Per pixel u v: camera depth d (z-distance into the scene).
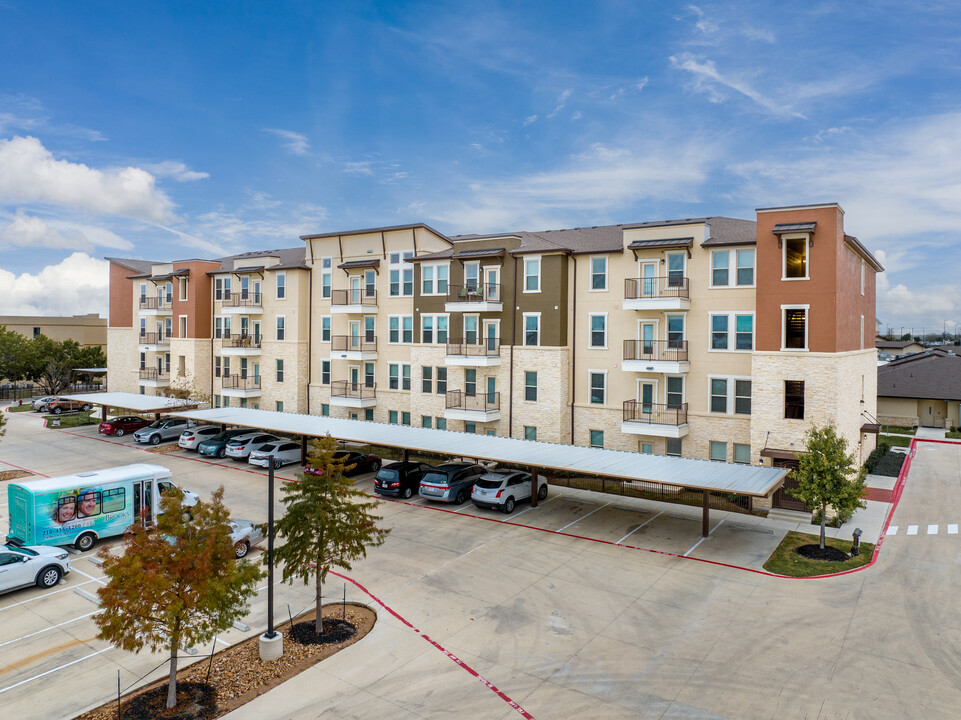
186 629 11.98
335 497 15.71
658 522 25.12
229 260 49.97
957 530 23.61
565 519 25.58
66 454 38.59
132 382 57.78
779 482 21.72
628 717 12.06
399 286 40.50
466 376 37.00
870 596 17.67
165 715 12.01
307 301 44.88
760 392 27.36
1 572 17.53
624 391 32.72
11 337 69.06
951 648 14.65
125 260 60.38
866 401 33.91
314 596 17.92
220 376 49.59
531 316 34.75
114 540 22.84
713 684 13.21
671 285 30.84
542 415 34.31
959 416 47.47
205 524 12.77
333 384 42.84
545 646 14.92
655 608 17.03
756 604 17.23
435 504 27.98
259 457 34.22
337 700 12.63
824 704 12.43
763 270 27.28
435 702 12.59
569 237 38.41
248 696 12.73
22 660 14.34
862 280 32.47
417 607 17.14
